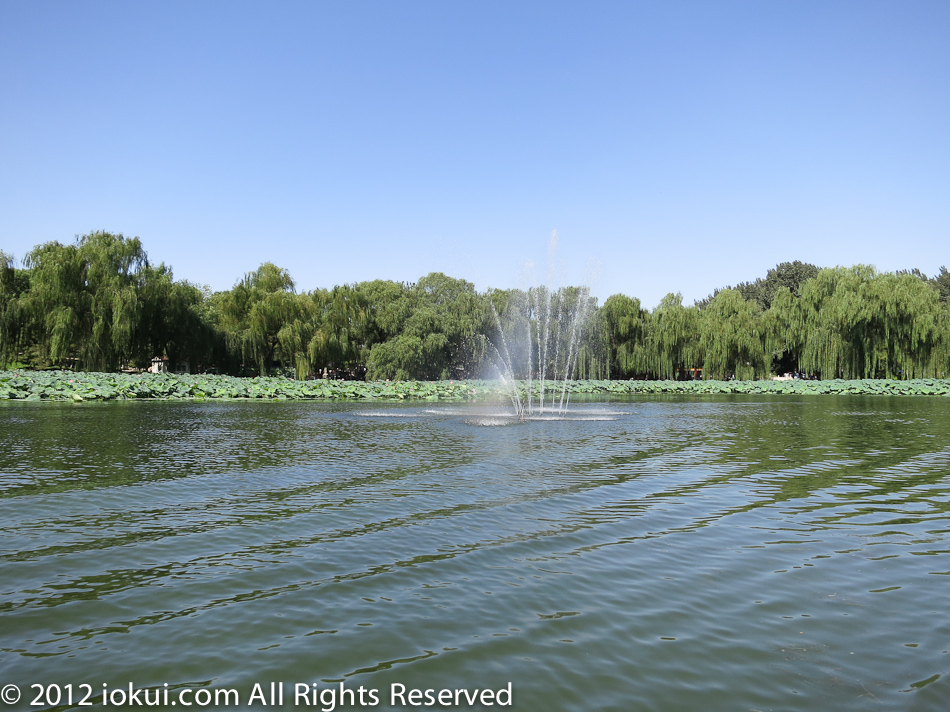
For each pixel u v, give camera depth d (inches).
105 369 1515.7
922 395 1668.3
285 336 1784.0
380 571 247.0
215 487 398.0
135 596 222.1
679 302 2103.8
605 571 248.1
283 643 187.9
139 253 1617.9
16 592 225.1
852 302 1866.4
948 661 179.3
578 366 2026.3
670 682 167.6
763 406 1219.9
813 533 301.0
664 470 465.1
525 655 181.5
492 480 423.5
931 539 292.2
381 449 569.6
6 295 1466.5
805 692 163.3
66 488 394.0
